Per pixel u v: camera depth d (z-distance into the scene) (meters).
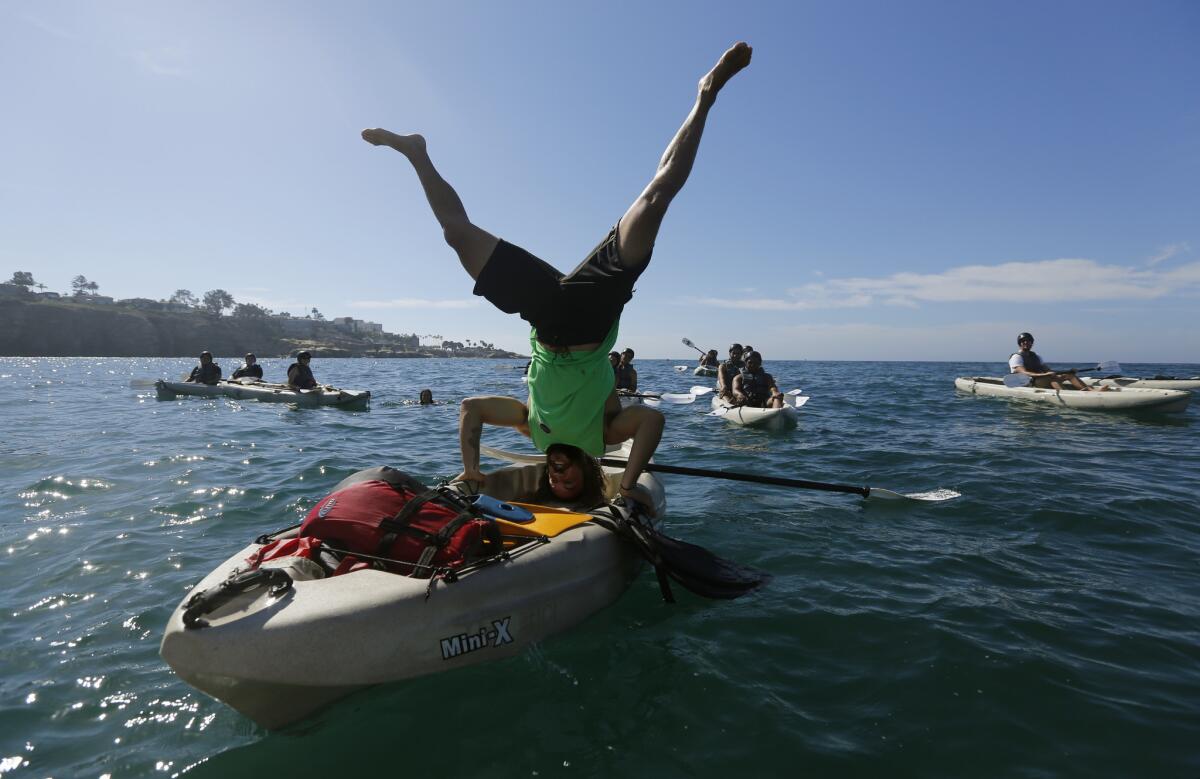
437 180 2.93
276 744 2.20
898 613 3.21
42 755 2.15
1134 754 2.13
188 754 2.15
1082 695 2.47
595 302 2.91
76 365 64.94
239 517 4.91
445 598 2.46
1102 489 5.78
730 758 2.12
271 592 2.27
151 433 9.44
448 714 2.34
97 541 4.31
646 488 4.23
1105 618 3.14
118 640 2.94
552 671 2.65
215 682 2.03
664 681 2.59
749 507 5.39
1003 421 11.02
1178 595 3.45
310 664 2.11
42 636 2.97
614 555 3.32
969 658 2.74
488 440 9.54
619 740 2.21
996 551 4.18
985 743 2.20
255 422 11.06
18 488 5.79
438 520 2.75
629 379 14.03
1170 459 7.30
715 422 11.07
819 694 2.51
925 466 6.97
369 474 2.94
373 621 2.26
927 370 51.44
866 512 5.17
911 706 2.41
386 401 16.77
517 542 3.16
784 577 3.74
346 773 2.05
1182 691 2.51
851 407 13.83
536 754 2.13
